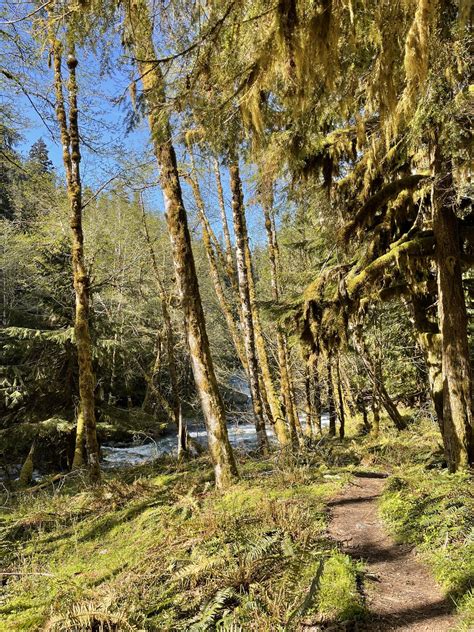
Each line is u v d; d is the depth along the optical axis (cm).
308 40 269
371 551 430
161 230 1939
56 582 472
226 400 2294
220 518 530
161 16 384
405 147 692
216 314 2319
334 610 318
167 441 2052
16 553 618
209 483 753
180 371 2167
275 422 1379
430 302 941
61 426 1309
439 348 836
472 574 337
